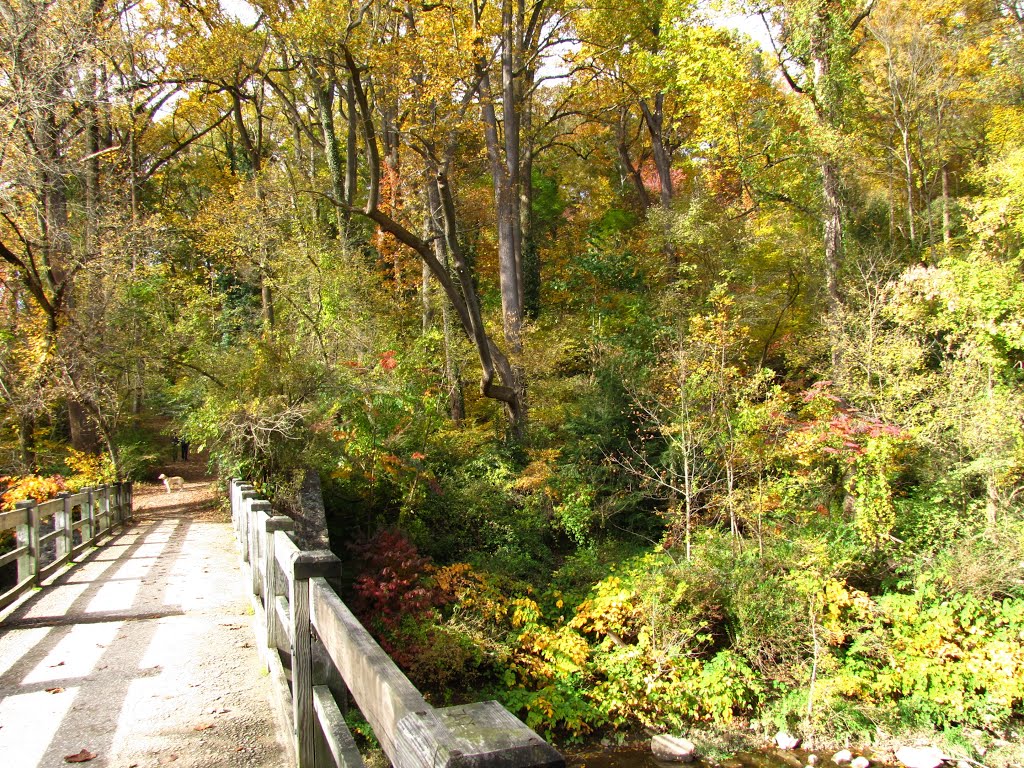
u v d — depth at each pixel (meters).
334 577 3.57
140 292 22.17
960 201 19.14
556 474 16.28
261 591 6.28
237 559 10.77
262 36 22.69
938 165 23.33
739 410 13.98
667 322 21.06
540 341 20.73
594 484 16.08
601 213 32.75
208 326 23.66
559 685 10.82
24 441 16.84
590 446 16.62
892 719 10.59
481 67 19.27
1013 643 10.73
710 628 11.97
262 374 13.71
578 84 28.78
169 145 33.47
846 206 22.98
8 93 14.62
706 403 14.36
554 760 1.36
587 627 11.90
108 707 4.81
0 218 16.42
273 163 27.28
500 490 15.92
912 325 15.34
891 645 11.34
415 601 11.02
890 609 11.71
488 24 19.19
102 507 13.53
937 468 13.80
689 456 14.72
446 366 20.67
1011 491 13.16
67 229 17.23
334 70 14.75
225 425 12.89
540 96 32.22
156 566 10.16
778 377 21.08
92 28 17.00
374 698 1.96
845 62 18.33
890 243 22.16
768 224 23.66
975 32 23.31
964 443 13.20
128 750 4.14
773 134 19.06
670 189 26.94
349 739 2.77
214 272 29.05
